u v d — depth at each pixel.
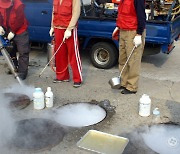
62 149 3.27
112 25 5.68
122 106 4.38
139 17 4.16
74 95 4.75
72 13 4.69
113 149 3.25
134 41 4.31
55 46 5.06
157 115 4.01
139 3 4.12
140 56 4.58
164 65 6.46
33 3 6.27
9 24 5.04
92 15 6.40
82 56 6.99
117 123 3.86
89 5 6.48
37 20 6.33
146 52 5.91
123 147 3.29
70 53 4.92
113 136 3.47
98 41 6.07
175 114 4.15
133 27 4.31
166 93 4.92
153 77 5.69
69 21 4.75
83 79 5.51
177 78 5.66
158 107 4.37
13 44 5.40
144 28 4.25
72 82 5.33
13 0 4.94
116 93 4.86
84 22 5.95
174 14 5.76
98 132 3.55
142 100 4.00
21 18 5.07
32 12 6.31
